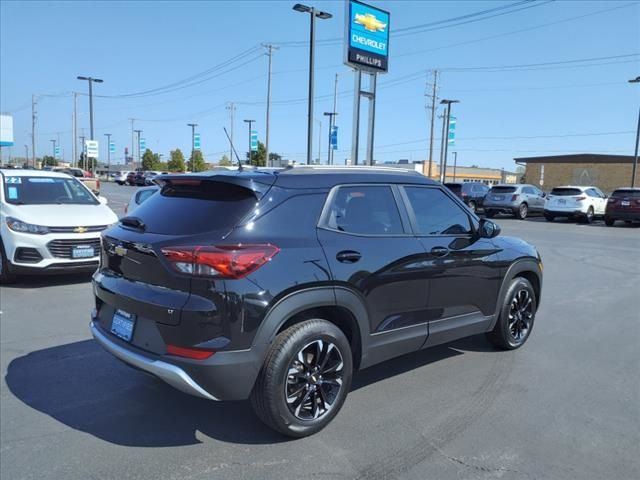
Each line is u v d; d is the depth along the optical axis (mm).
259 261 3287
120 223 4031
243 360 3240
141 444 3514
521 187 26859
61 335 5789
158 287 3393
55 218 8117
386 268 3953
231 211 3443
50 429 3709
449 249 4535
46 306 7047
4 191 8523
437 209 4629
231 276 3205
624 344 5738
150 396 4266
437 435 3652
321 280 3525
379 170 4344
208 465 3260
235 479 3109
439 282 4430
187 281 3240
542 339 5902
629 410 4074
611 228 21688
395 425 3795
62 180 9383
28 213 8117
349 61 20062
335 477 3143
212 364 3180
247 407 4090
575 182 54594
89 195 9492
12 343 5512
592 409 4086
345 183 3961
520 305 5516
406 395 4324
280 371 3381
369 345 3926
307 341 3490
